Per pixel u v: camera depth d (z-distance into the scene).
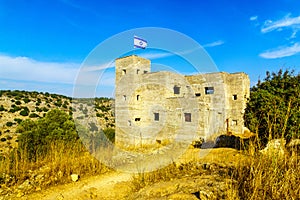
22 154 6.18
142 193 4.03
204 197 3.11
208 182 3.79
